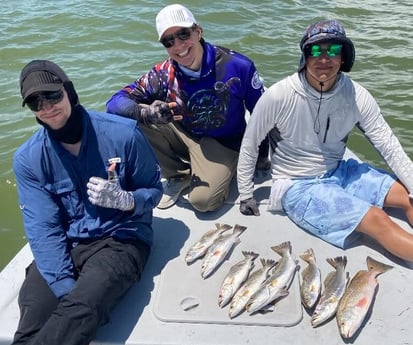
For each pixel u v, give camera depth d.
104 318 2.37
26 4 9.79
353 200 2.94
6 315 2.61
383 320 2.47
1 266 4.15
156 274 2.84
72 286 2.44
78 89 6.62
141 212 2.69
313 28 2.70
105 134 2.56
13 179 5.14
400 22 8.51
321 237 3.06
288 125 3.03
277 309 2.54
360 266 2.83
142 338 2.43
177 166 3.66
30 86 2.27
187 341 2.40
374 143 3.02
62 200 2.63
